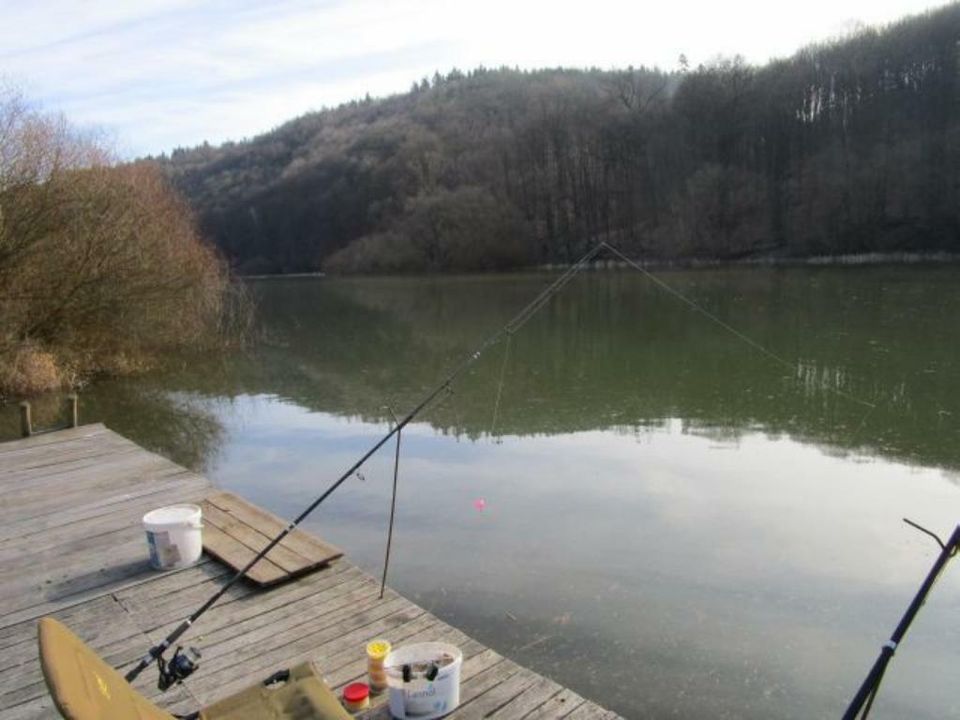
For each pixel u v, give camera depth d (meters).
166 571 4.12
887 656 1.94
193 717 2.53
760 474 6.93
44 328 12.85
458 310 23.11
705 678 3.81
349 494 6.73
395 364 14.14
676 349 14.07
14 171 11.65
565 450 7.90
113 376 13.42
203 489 5.46
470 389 11.48
